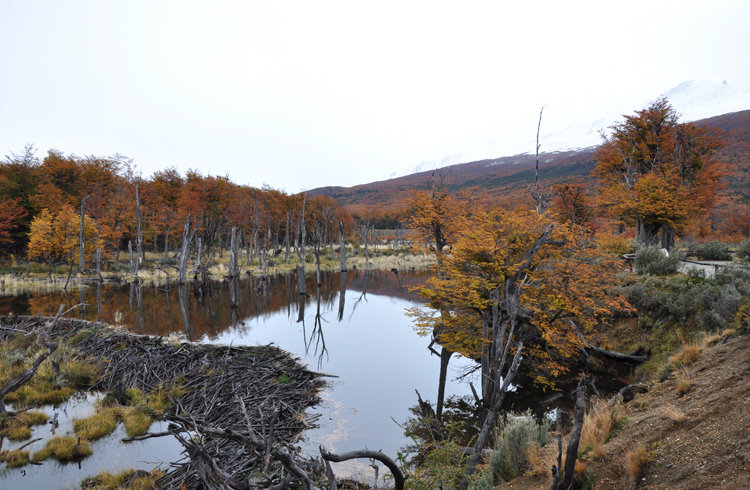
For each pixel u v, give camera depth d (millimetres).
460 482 7012
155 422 11180
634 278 17594
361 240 94125
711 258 23609
